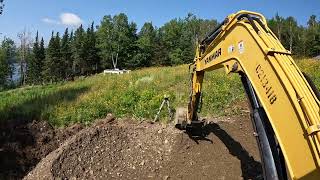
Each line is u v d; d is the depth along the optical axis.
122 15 67.75
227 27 5.73
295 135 3.65
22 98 15.90
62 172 9.26
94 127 11.16
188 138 10.16
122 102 13.86
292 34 74.88
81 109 13.33
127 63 68.00
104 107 13.62
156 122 12.16
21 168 10.37
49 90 18.66
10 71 77.56
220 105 13.30
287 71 3.89
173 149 10.06
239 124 11.24
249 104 4.88
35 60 65.94
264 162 4.35
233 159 9.59
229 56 5.58
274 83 4.04
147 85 16.45
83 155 9.89
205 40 7.78
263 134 4.43
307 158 3.48
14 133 11.58
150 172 9.52
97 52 69.19
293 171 3.62
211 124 10.93
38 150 11.12
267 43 4.31
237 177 8.98
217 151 9.88
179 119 9.66
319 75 18.69
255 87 4.43
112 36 67.50
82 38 70.50
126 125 11.73
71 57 69.25
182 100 14.00
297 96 3.68
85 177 9.31
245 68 4.78
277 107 3.96
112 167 9.73
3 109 13.38
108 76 22.05
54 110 13.27
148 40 67.88
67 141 10.80
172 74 18.77
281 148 3.81
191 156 9.78
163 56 66.19
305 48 70.19
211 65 6.94
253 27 4.72
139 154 10.15
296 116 3.65
